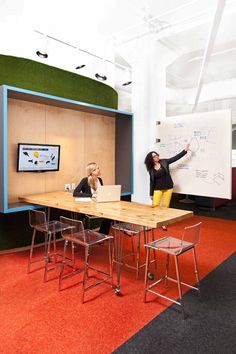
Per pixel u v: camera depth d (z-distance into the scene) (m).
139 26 5.35
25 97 3.72
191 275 3.11
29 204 3.67
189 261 3.54
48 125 4.24
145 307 2.42
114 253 3.28
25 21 4.45
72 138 4.62
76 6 4.59
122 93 9.30
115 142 5.47
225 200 7.68
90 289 2.75
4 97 3.24
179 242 2.56
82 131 4.79
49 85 4.27
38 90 4.13
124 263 3.47
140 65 5.91
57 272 3.17
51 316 2.26
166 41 5.93
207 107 9.76
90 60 5.52
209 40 4.34
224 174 4.59
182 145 5.10
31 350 1.86
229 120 4.52
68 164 4.57
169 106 9.98
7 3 4.18
